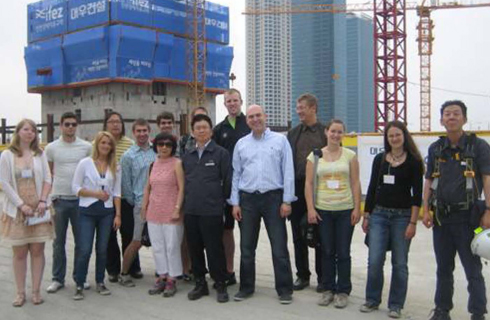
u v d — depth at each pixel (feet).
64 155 20.54
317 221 18.78
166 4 239.50
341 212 18.34
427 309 18.24
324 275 18.78
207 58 255.29
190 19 246.27
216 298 19.54
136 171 21.35
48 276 23.04
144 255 27.63
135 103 226.38
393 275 17.38
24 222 18.56
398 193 17.12
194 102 244.42
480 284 15.79
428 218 16.47
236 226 36.55
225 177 19.22
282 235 19.02
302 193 20.48
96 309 18.47
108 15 222.48
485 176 15.28
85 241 19.69
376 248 17.46
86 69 224.74
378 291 17.80
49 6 245.86
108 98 222.28
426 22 256.32
